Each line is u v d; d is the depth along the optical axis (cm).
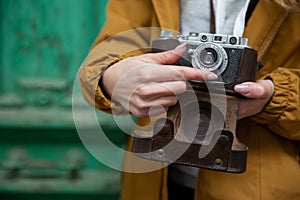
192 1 117
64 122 210
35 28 214
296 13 109
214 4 115
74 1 214
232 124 97
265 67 112
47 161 212
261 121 108
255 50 100
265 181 109
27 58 215
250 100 102
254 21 110
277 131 109
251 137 111
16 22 214
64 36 215
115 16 124
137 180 123
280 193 109
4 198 213
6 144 212
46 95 212
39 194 213
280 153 111
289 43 109
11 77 215
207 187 111
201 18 116
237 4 113
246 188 109
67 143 213
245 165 97
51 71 215
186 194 125
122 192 128
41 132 212
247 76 98
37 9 214
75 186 211
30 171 212
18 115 210
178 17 116
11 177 211
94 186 211
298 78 106
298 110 105
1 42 214
